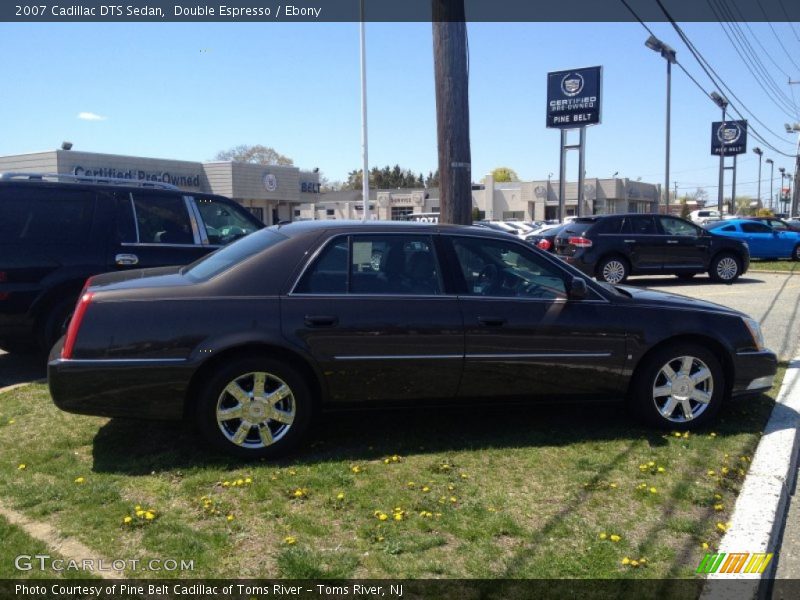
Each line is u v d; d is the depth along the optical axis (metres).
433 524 3.55
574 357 4.75
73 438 4.70
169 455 4.41
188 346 4.19
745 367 5.08
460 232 4.79
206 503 3.71
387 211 67.94
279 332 4.28
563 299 4.79
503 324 4.61
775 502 3.87
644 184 79.12
